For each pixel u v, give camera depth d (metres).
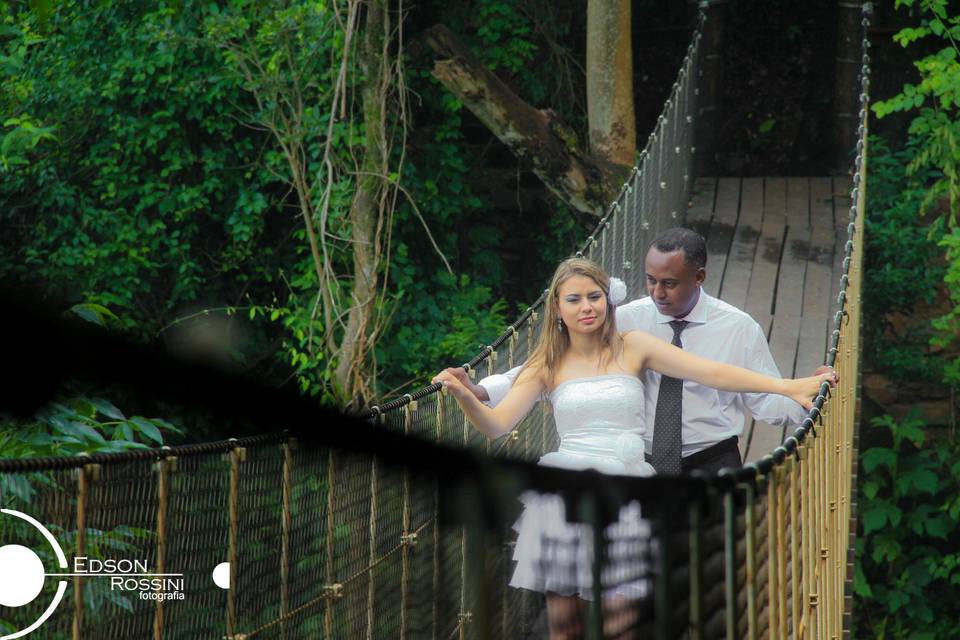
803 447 3.31
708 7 12.30
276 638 3.12
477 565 0.77
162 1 12.22
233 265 12.84
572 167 11.73
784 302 8.62
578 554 1.53
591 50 12.28
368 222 11.75
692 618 2.03
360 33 12.10
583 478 0.77
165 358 0.41
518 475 0.71
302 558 3.08
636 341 3.86
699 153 11.78
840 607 4.88
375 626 3.20
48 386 0.37
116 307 12.02
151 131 12.41
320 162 12.65
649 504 1.63
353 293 11.63
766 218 10.34
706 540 2.14
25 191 12.52
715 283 9.00
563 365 3.80
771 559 2.66
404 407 3.48
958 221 13.88
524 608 1.53
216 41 11.77
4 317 0.36
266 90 11.80
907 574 12.70
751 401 4.22
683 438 4.12
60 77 12.55
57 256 12.21
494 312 13.07
